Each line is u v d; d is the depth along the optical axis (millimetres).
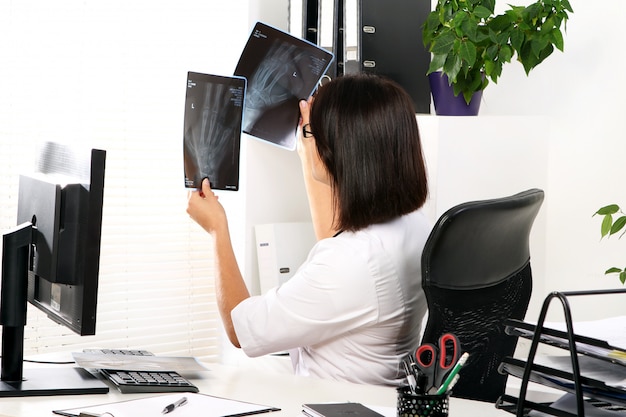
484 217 1536
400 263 1622
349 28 2631
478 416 1350
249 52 2180
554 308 2875
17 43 2490
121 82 2732
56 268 1507
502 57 2578
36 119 2539
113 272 2754
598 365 1099
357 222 1619
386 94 1629
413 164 1633
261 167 2822
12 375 1517
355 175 1601
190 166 1886
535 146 2768
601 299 2783
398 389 1179
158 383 1495
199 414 1304
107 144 2713
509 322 1163
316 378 1626
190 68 2895
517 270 1697
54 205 1505
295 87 2256
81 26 2627
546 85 2914
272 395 1477
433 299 1552
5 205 2480
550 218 2910
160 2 2805
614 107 2748
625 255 2723
